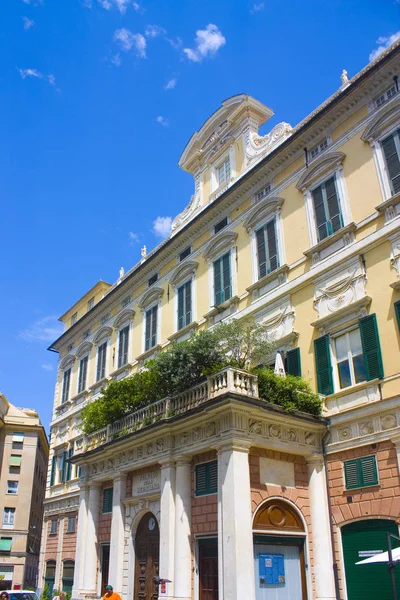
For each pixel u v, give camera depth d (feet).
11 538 175.94
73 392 112.98
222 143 87.04
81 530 70.90
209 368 56.08
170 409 58.13
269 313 65.98
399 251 52.95
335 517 51.44
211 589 49.24
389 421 49.34
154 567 57.62
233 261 74.64
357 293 55.83
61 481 106.73
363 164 59.62
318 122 65.67
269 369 55.88
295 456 53.98
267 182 72.79
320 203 63.62
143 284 96.53
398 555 39.32
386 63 58.70
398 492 46.85
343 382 55.42
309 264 62.75
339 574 49.44
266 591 46.78
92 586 66.13
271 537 49.03
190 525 53.16
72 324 125.70
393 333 51.34
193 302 80.69
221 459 49.29
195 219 82.79
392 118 57.57
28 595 75.72
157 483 59.47
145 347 90.27
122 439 62.90
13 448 187.73
